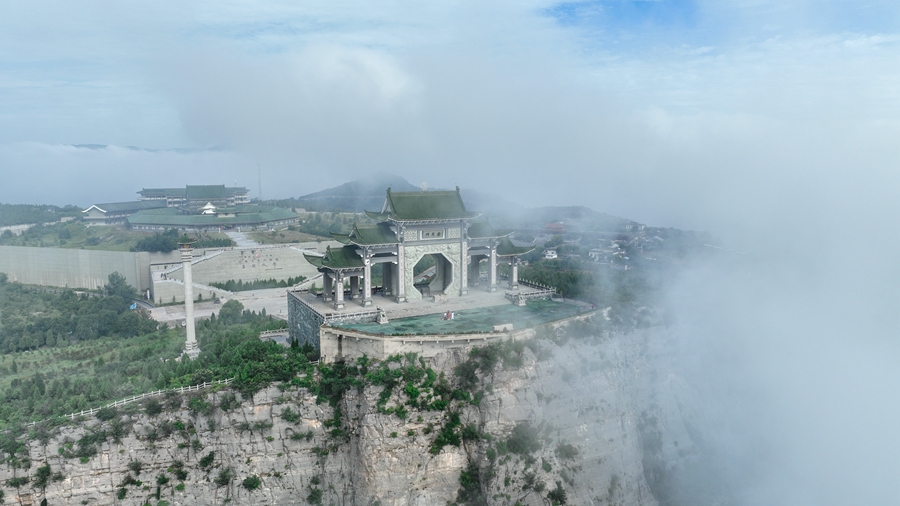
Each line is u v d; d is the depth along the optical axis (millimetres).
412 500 95438
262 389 97000
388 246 124125
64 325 170625
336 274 118688
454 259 131375
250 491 95875
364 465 95625
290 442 97250
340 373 100375
